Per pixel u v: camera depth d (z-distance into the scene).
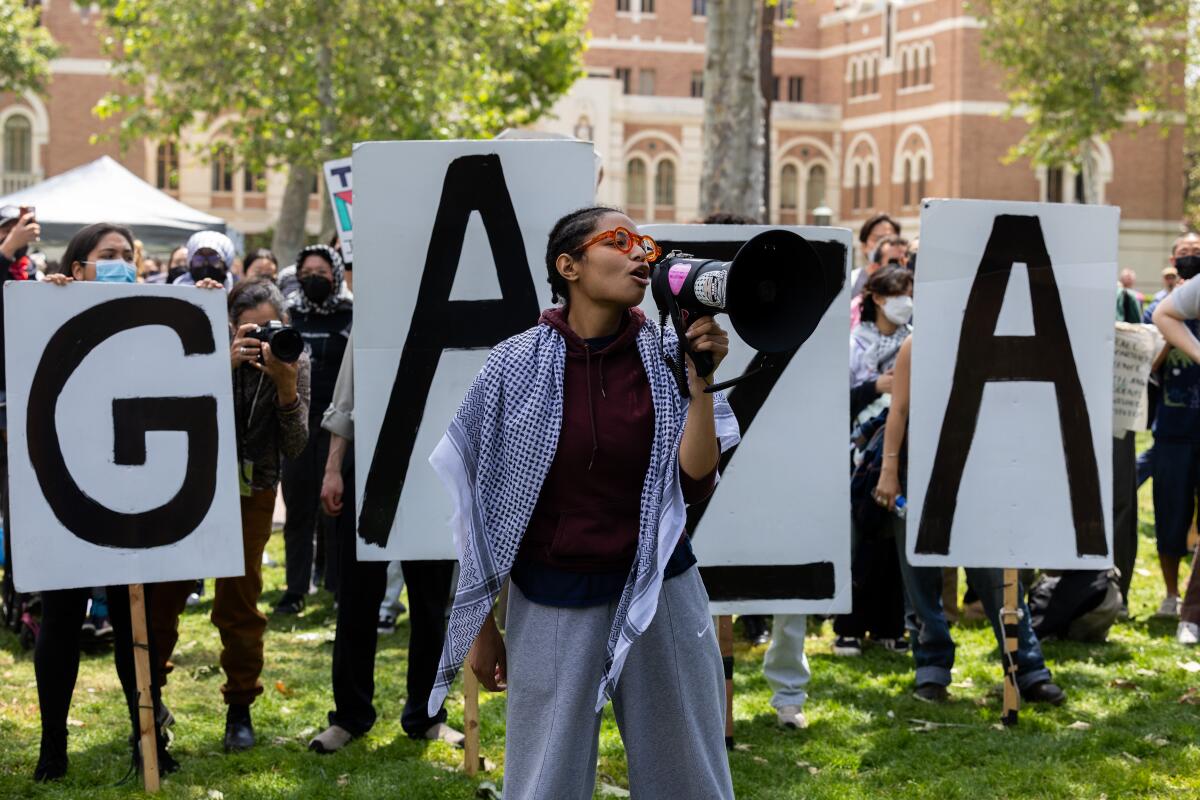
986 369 5.41
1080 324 5.43
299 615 8.01
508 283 4.69
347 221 7.91
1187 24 37.81
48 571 4.57
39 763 4.93
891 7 56.12
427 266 4.69
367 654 5.33
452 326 4.70
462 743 5.37
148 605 4.98
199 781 4.90
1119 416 7.32
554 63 28.16
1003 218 5.39
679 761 3.29
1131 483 7.68
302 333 8.00
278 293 5.41
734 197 15.24
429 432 4.71
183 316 4.74
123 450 4.66
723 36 15.12
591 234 3.21
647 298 4.86
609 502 3.23
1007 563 5.44
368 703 5.35
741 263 2.90
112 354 4.66
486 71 25.44
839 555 5.03
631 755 3.31
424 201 4.68
